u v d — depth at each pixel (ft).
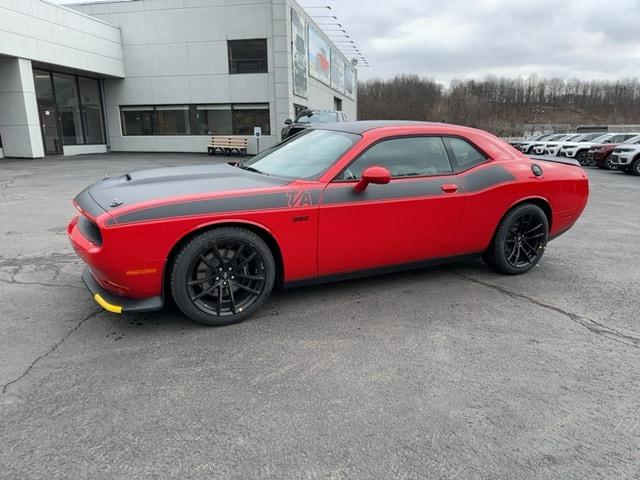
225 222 10.27
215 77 73.67
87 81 73.67
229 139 72.59
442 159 13.24
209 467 6.43
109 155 70.44
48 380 8.46
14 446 6.75
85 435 7.03
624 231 22.25
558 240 20.02
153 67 75.05
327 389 8.36
